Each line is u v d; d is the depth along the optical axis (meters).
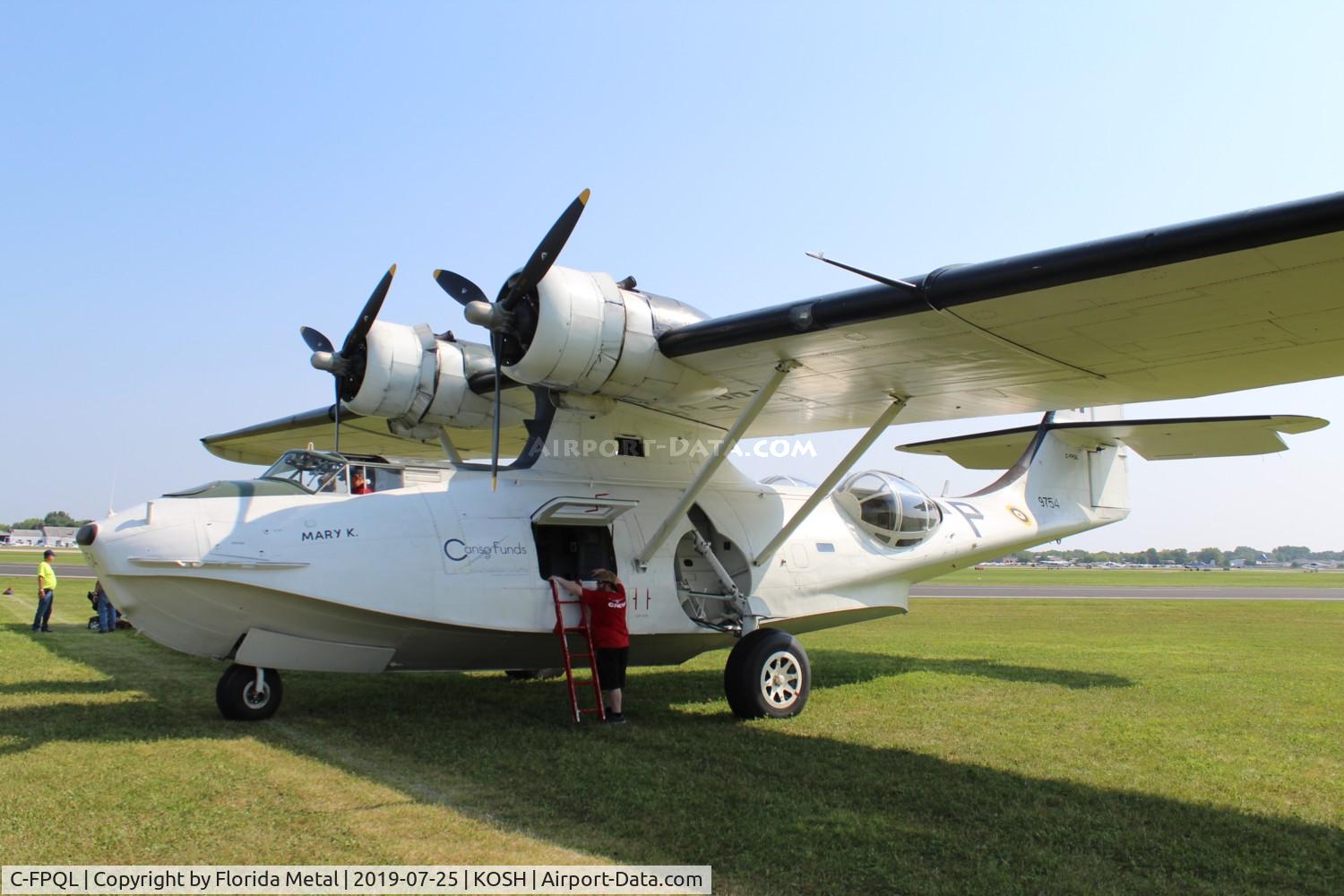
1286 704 8.44
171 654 11.37
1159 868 4.11
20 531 114.88
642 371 6.88
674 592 8.05
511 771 5.57
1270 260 4.51
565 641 7.25
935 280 5.42
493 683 9.61
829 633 16.31
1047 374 6.96
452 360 9.10
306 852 4.09
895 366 6.94
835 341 6.34
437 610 6.80
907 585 10.29
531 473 7.78
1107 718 7.70
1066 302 5.30
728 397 7.75
